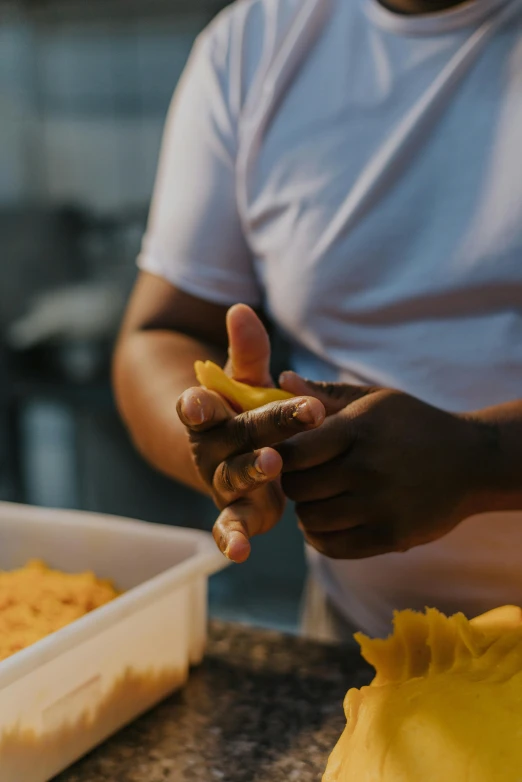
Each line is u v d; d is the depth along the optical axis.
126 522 0.85
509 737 0.59
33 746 0.66
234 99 0.86
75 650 0.68
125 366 0.88
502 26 0.78
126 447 1.96
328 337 0.85
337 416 0.65
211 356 0.87
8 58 1.89
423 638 0.69
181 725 0.73
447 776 0.58
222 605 1.88
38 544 0.87
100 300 1.96
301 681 0.78
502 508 0.69
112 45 1.82
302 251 0.83
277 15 0.85
